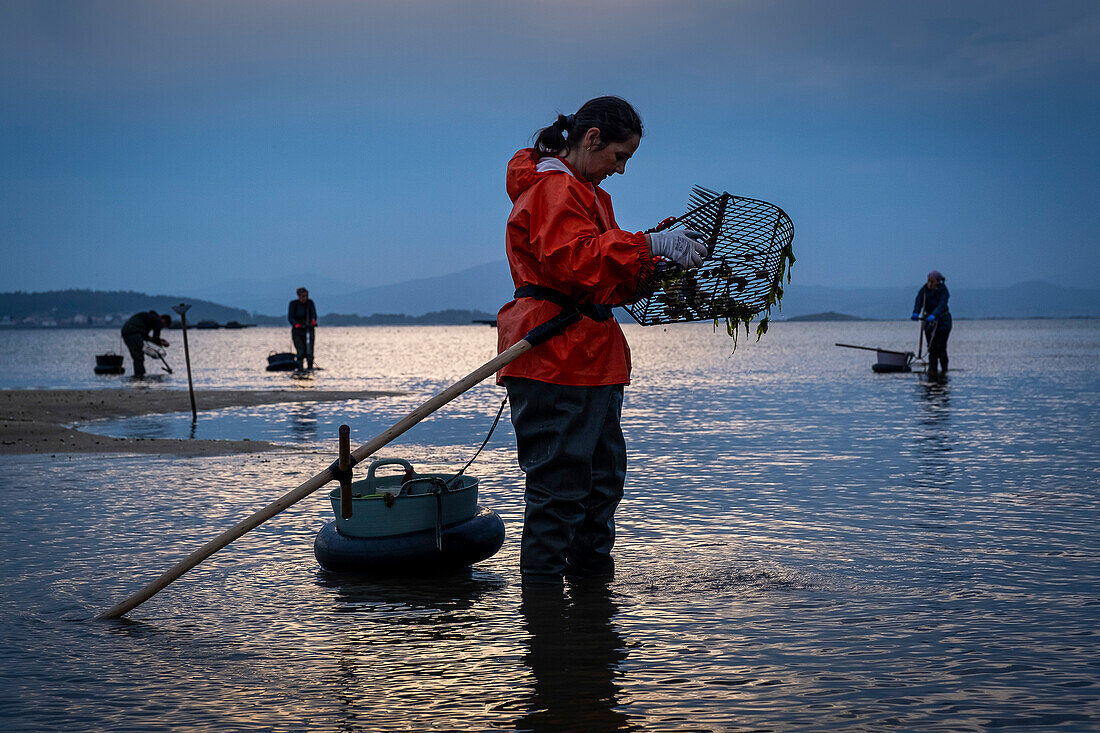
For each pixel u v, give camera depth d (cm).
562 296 424
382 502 462
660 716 286
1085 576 442
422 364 3350
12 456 906
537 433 432
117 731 282
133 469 819
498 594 427
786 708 291
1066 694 299
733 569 461
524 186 427
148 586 402
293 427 1202
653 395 1694
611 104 430
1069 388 1727
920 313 2114
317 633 374
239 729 283
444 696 305
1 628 386
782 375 2323
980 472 763
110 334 17975
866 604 400
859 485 709
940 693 302
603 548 459
